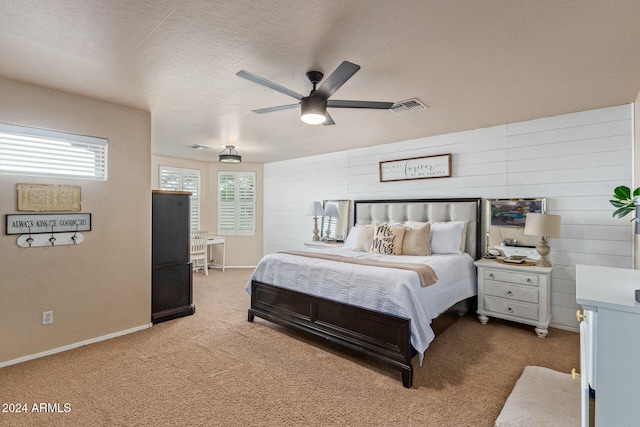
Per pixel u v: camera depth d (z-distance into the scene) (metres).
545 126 3.49
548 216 3.09
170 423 1.84
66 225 2.80
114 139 3.11
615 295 1.20
